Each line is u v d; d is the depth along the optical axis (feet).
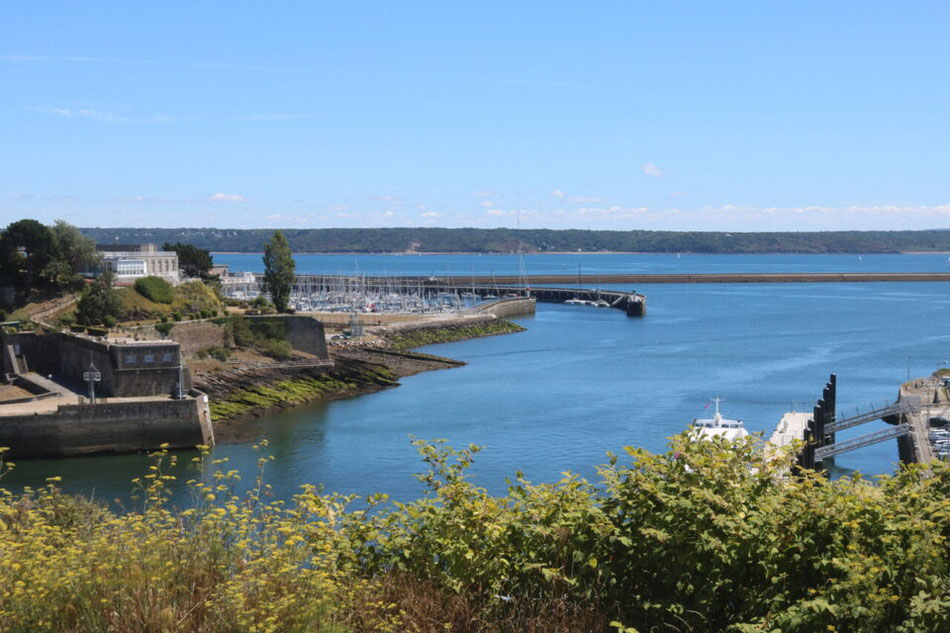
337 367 392.06
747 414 299.99
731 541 40.27
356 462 233.35
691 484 42.24
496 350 512.63
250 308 509.35
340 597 38.42
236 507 42.11
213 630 34.94
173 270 540.11
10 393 303.27
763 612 39.70
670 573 41.14
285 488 203.31
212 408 312.09
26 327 368.07
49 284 429.79
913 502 40.47
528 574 43.34
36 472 229.66
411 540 45.70
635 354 485.97
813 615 37.60
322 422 297.33
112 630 34.45
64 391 297.33
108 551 38.04
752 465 44.21
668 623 40.93
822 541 39.81
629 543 41.29
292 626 35.24
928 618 36.29
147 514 42.27
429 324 576.20
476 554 42.75
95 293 398.42
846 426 244.83
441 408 318.86
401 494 199.82
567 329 642.22
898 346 515.09
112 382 293.84
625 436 262.26
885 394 340.80
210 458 240.32
